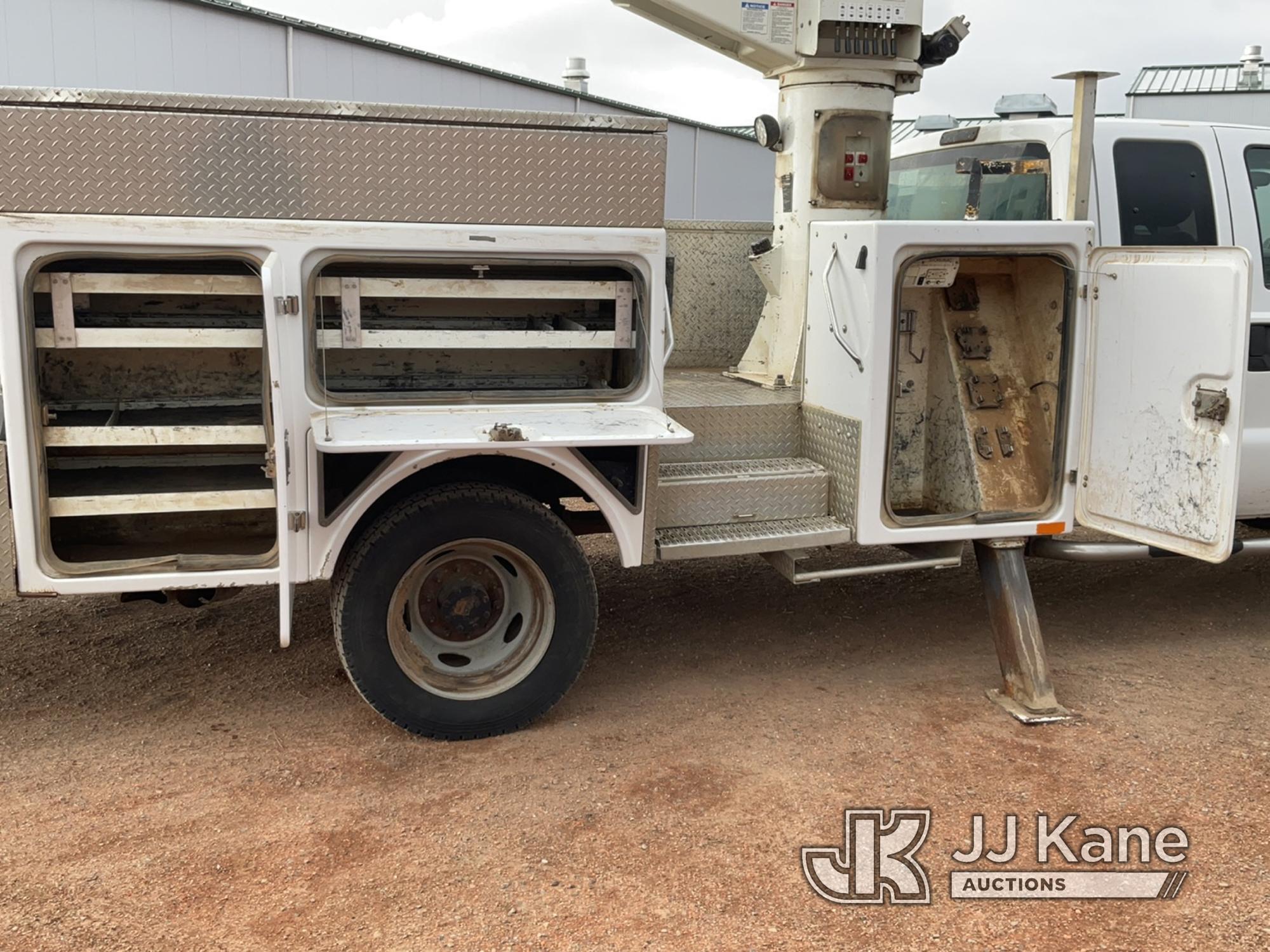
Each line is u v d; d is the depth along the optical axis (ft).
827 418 14.24
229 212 11.21
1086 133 13.97
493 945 8.91
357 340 12.00
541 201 12.06
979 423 14.73
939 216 18.20
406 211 11.67
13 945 8.77
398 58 41.04
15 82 28.99
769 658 15.48
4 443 11.06
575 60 50.52
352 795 11.35
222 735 12.76
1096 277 13.87
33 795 11.26
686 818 10.92
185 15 33.06
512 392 12.97
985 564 14.48
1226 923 9.29
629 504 12.68
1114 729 13.12
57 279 11.01
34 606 17.08
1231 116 59.72
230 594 13.82
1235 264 12.13
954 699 14.05
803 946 8.95
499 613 13.02
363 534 12.09
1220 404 12.39
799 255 16.15
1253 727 13.20
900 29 15.87
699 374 18.31
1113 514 13.91
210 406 12.63
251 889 9.62
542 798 11.31
